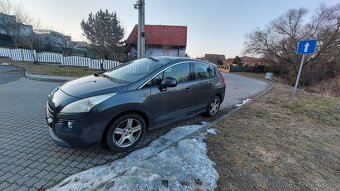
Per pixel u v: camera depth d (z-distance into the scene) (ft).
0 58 70.18
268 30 115.03
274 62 121.39
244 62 150.20
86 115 9.24
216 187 8.24
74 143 9.46
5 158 9.70
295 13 106.63
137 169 8.10
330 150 12.98
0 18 76.59
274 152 11.78
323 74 98.53
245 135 13.85
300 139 14.24
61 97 9.99
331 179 9.82
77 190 7.20
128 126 10.74
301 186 8.99
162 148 11.12
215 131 14.05
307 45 23.35
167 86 11.77
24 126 13.43
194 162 9.70
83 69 54.90
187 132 13.56
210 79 16.38
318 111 22.36
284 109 22.13
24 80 33.32
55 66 57.67
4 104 18.21
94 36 81.20
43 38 81.41
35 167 9.15
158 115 12.12
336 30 95.55
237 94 30.99
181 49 112.98
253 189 8.41
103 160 9.98
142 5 34.12
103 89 10.23
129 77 11.89
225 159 10.46
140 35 35.12
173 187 7.64
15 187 7.86
